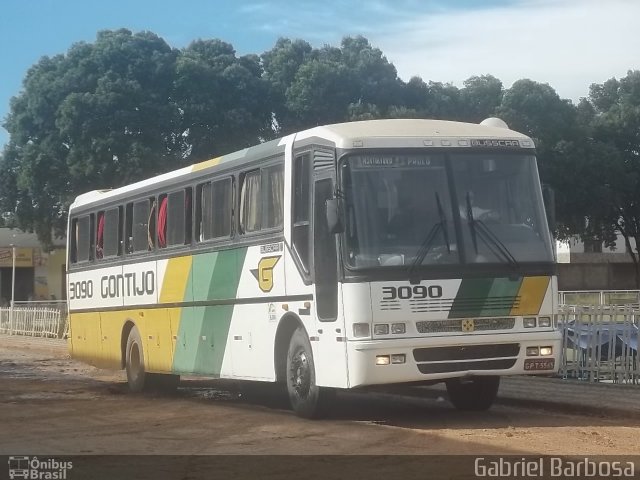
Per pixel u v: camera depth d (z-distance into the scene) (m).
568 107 57.19
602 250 73.19
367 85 54.25
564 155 56.25
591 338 18.06
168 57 52.44
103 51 51.41
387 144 13.49
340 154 13.34
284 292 14.64
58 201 52.91
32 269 68.31
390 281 13.05
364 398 18.12
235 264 16.17
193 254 17.66
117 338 20.95
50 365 28.66
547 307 13.66
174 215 18.50
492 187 13.74
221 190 16.81
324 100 53.53
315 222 13.80
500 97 56.88
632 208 62.44
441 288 13.19
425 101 55.81
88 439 12.82
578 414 14.88
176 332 18.30
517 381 18.61
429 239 13.30
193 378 23.56
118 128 49.47
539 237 13.79
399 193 13.38
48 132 51.47
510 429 12.93
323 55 56.72
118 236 20.94
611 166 57.97
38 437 13.06
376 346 12.87
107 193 21.72
